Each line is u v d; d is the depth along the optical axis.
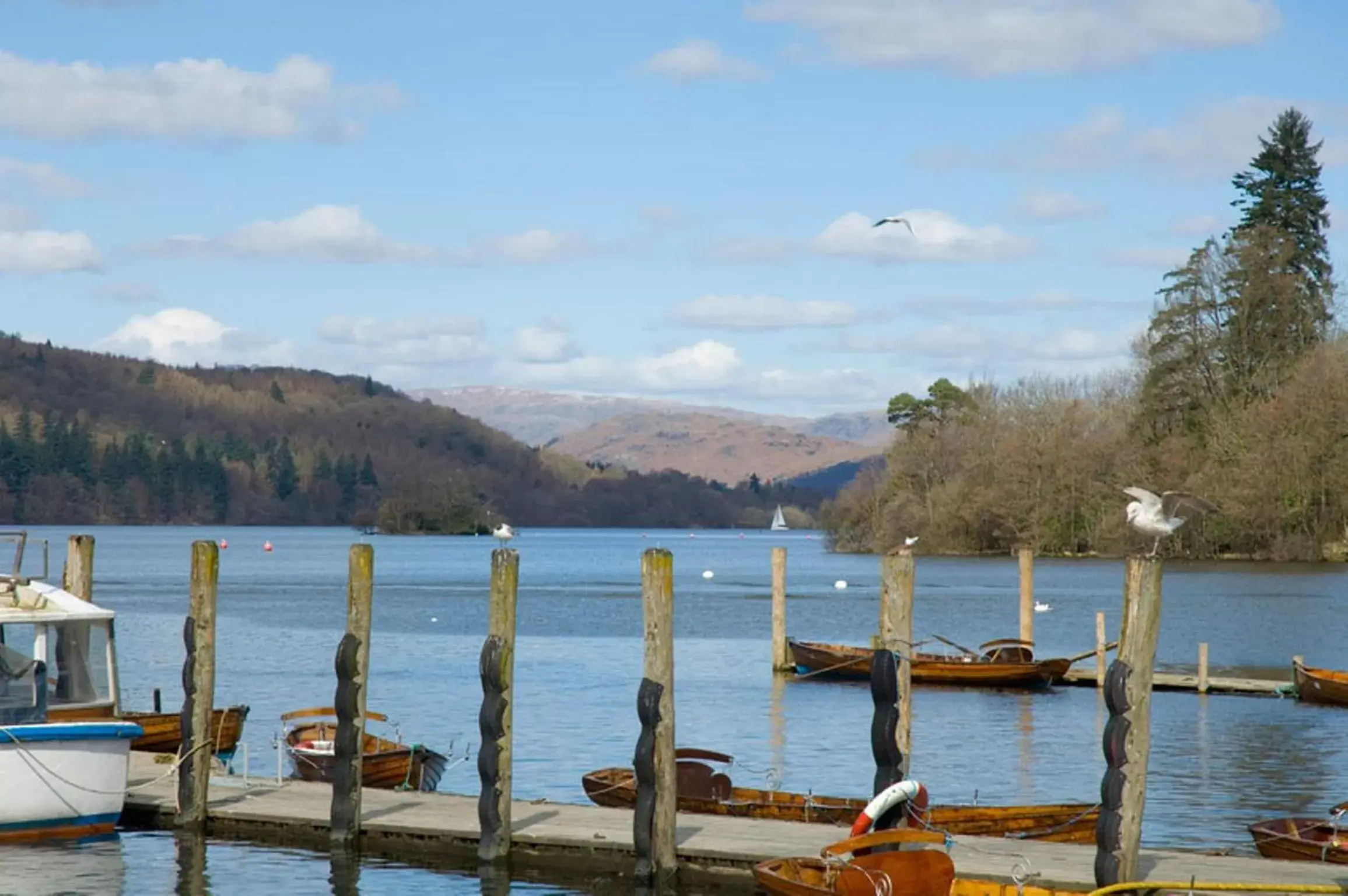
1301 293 122.44
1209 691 45.34
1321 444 113.00
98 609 24.70
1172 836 25.62
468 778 31.55
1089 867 20.00
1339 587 93.19
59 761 23.09
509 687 22.19
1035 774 32.34
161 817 24.72
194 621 24.33
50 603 24.44
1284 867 20.06
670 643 21.08
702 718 40.19
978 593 93.81
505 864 22.16
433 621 73.62
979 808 23.19
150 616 76.12
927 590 96.12
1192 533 119.50
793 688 46.66
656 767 21.03
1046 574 113.38
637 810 21.14
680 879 21.14
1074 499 131.25
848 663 48.16
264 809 24.44
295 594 96.19
